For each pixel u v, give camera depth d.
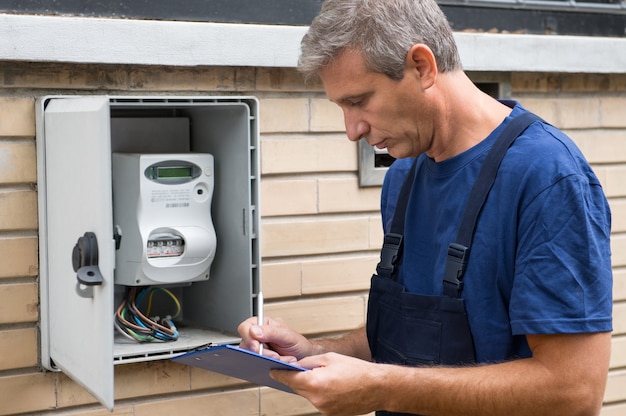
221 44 2.63
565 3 3.30
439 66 1.90
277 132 2.81
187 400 2.72
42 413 2.55
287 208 2.84
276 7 2.83
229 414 2.79
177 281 2.49
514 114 1.98
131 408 2.64
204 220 2.51
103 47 2.47
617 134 3.36
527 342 1.90
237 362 1.88
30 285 2.50
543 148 1.87
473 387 1.83
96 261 2.14
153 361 2.66
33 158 2.48
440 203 2.01
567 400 1.79
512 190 1.87
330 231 2.91
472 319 1.91
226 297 2.64
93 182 2.12
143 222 2.42
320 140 2.88
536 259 1.81
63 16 2.53
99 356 2.14
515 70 3.07
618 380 3.38
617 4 3.41
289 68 2.81
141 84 2.61
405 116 1.89
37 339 2.53
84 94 2.53
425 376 1.86
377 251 3.01
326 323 2.93
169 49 2.56
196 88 2.68
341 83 1.87
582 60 3.20
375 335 2.15
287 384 1.87
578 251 1.80
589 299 1.79
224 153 2.61
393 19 1.83
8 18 2.36
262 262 2.81
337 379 1.83
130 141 2.65
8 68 2.43
